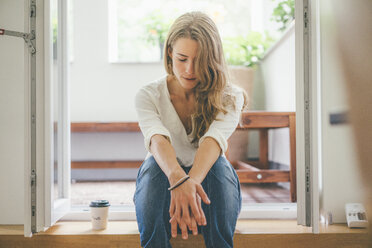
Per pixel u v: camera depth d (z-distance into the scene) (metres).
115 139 3.77
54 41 1.66
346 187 1.69
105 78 3.88
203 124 1.40
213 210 1.20
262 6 4.03
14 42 1.71
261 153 3.17
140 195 1.24
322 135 1.72
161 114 1.42
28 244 1.48
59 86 1.79
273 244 1.47
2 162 1.71
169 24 4.04
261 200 2.39
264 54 3.65
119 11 4.09
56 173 1.68
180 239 1.43
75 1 3.87
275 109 3.28
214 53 1.32
